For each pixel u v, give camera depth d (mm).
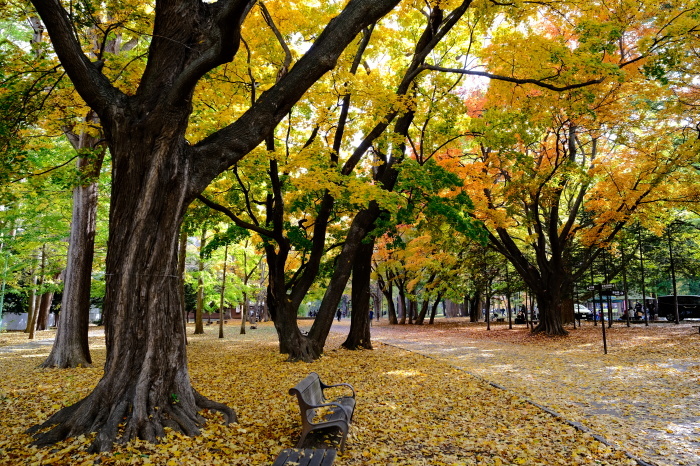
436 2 11867
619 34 10102
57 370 11969
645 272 31344
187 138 10820
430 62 15852
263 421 6043
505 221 19469
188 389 5871
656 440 5586
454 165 17000
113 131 5855
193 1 6113
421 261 30094
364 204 10031
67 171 9586
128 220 5648
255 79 12430
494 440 5520
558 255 21359
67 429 5129
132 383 5395
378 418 6465
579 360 13188
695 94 15430
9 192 8680
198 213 14836
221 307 24984
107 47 13641
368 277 17047
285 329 13711
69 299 12961
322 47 6539
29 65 7590
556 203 19359
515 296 39906
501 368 11648
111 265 5664
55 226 19938
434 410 7027
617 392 8461
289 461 4066
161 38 5992
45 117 8961
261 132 6535
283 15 11812
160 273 5719
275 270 14047
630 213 18406
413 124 15617
